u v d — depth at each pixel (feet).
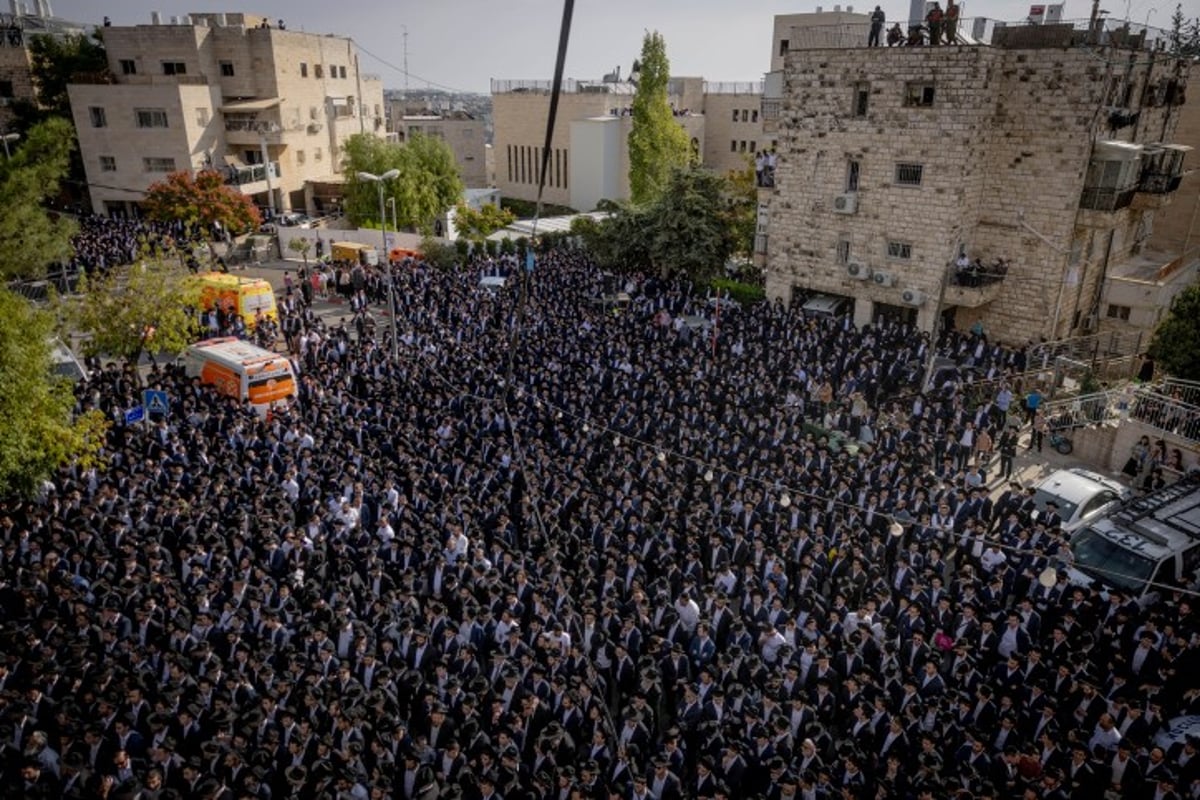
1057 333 98.22
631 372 82.43
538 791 32.14
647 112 170.09
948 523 54.13
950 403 74.49
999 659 42.65
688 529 50.29
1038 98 90.68
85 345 85.87
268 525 50.11
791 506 55.21
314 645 40.27
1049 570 47.09
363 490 55.93
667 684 40.57
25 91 182.80
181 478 57.57
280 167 186.29
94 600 44.29
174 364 84.02
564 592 44.83
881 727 36.19
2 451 48.14
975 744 34.32
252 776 32.17
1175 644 41.22
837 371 84.38
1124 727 36.55
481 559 48.88
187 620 42.45
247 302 102.47
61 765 33.17
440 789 32.60
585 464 62.95
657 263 124.16
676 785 32.81
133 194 174.60
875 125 97.04
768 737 34.55
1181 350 72.90
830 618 42.88
